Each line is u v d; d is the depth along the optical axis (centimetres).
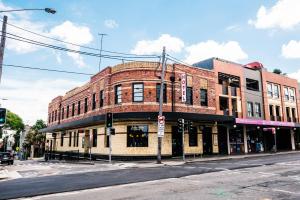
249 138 3322
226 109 3038
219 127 3011
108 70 2706
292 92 4041
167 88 2552
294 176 1216
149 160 2345
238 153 3089
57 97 4397
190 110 2664
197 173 1388
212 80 2934
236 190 915
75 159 3331
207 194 856
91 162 2359
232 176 1249
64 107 4062
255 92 3431
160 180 1186
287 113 3891
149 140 2414
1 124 1449
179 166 1823
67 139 3769
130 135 2442
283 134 3947
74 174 1484
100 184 1114
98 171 1616
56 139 4253
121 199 816
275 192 877
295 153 3012
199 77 2820
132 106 2453
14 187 1084
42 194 929
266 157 2464
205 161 2205
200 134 2742
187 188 968
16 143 8350
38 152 5834
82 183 1148
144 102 2452
